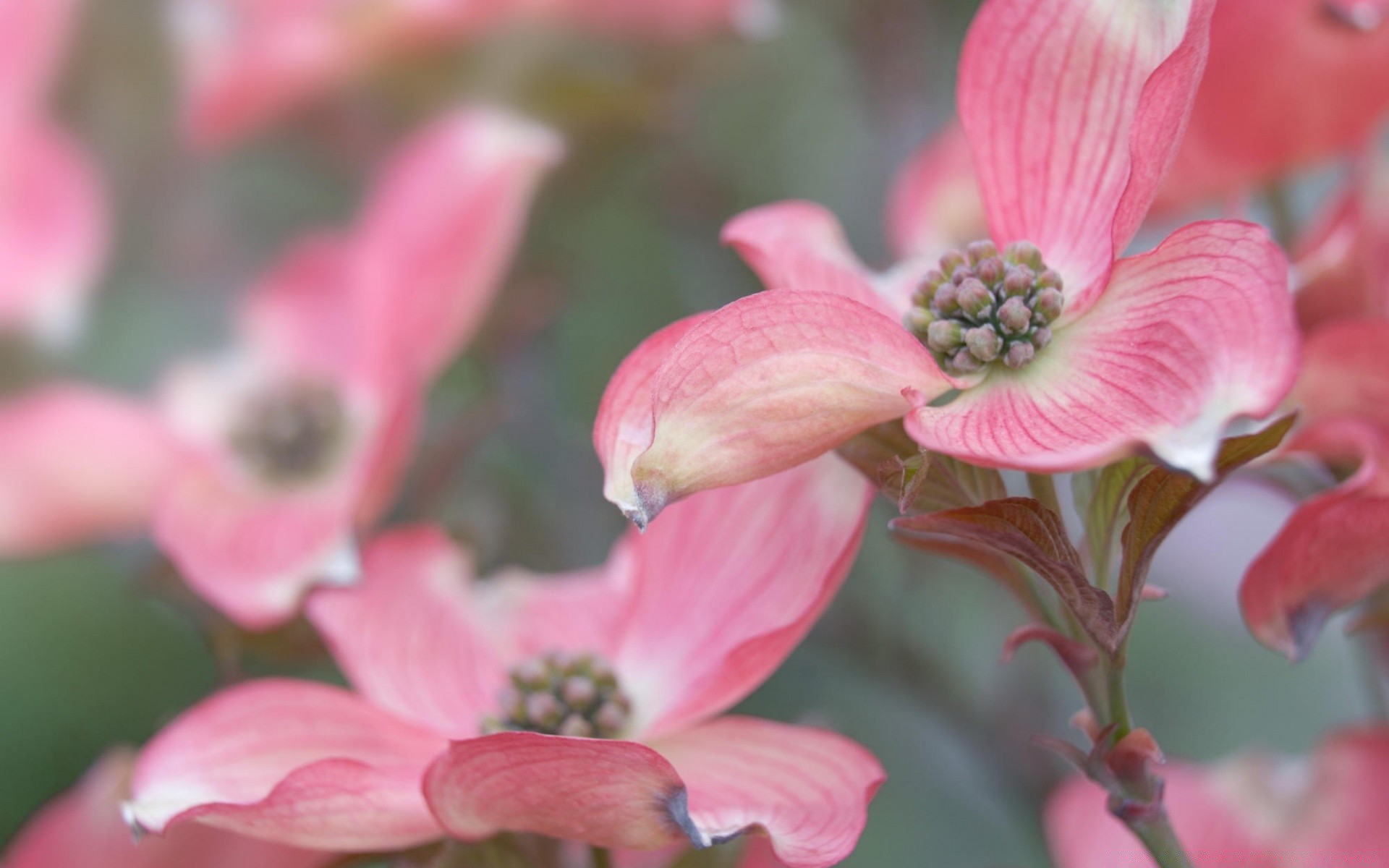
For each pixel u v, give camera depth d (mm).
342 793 305
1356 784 330
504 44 375
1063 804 333
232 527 362
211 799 312
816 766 305
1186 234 295
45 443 372
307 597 336
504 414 373
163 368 386
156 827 309
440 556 336
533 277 388
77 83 376
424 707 328
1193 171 337
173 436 378
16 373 376
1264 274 290
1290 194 345
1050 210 310
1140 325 297
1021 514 292
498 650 333
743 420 291
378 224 375
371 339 375
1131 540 294
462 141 363
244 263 389
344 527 351
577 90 378
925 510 299
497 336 379
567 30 375
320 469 373
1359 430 311
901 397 292
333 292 390
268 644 352
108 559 390
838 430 292
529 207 386
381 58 373
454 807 301
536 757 294
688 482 290
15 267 375
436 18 370
